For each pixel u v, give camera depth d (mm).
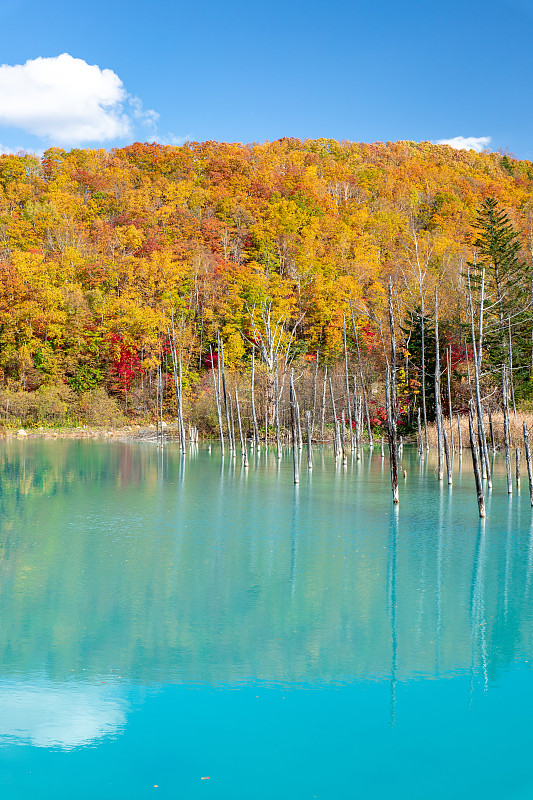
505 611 16859
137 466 49812
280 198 138000
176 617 16312
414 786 9977
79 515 29484
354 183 156750
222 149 169000
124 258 108625
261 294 85562
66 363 95500
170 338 92750
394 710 12031
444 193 141875
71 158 161750
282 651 14422
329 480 41406
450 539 24719
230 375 73625
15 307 96500
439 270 82250
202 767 10383
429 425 65625
